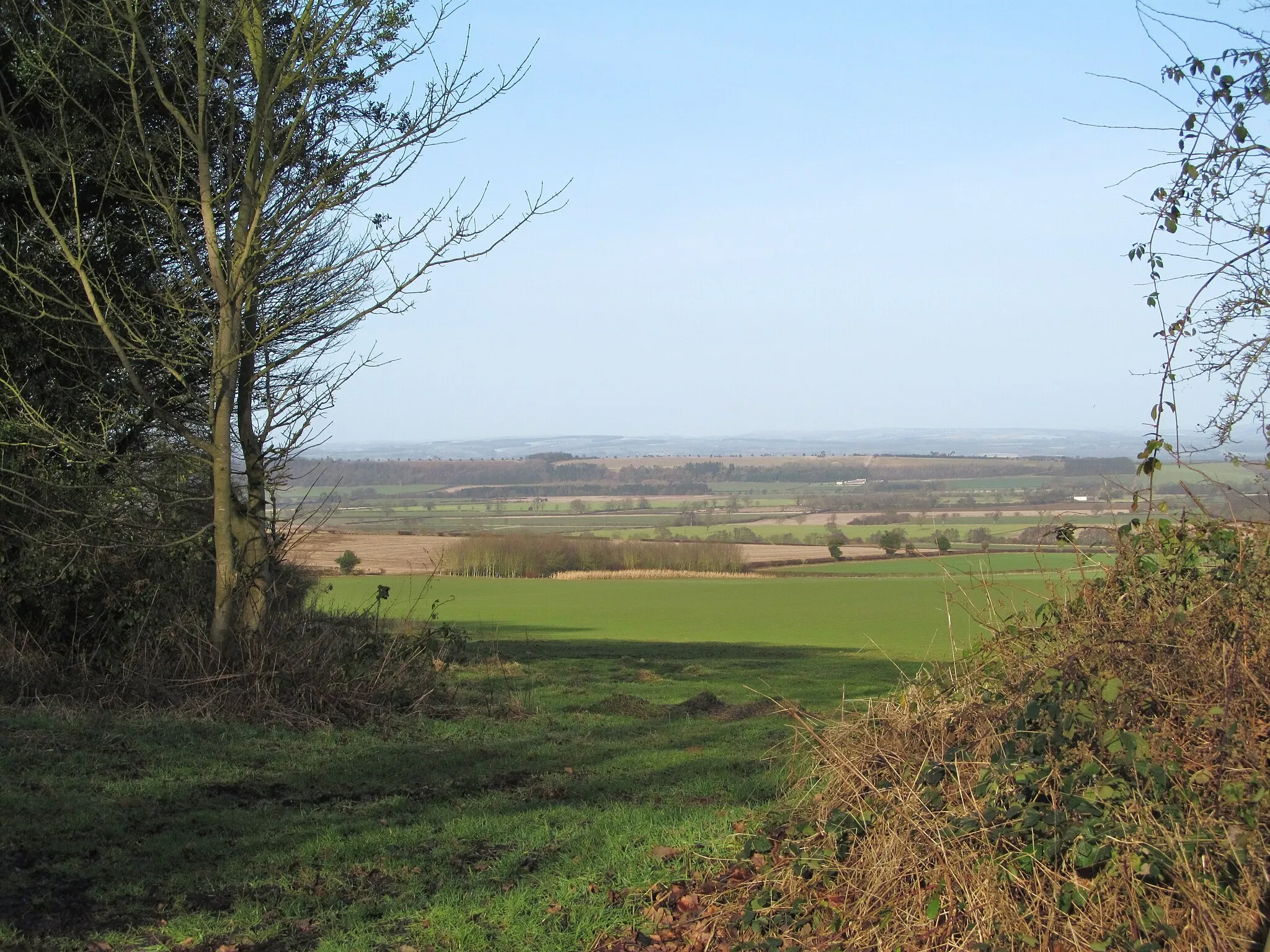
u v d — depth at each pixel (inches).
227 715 398.0
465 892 218.4
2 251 431.8
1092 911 147.3
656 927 195.0
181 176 455.5
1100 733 165.5
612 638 1189.7
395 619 754.8
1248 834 142.4
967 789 175.8
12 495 437.4
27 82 441.4
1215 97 159.9
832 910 177.8
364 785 319.9
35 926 193.3
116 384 453.4
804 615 1553.9
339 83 458.3
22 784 282.5
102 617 448.1
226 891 219.1
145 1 450.3
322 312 486.0
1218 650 171.5
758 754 374.3
